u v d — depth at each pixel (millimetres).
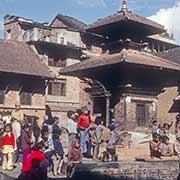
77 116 18984
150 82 26188
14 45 40469
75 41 46500
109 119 25438
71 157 16109
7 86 35719
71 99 43000
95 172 16219
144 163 17500
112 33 27656
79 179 15844
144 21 26969
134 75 25062
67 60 43406
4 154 16078
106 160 19234
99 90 26031
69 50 43344
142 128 25406
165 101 29828
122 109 24812
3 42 40156
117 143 22484
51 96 41688
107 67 24250
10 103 35938
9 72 34938
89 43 46938
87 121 18625
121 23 26250
